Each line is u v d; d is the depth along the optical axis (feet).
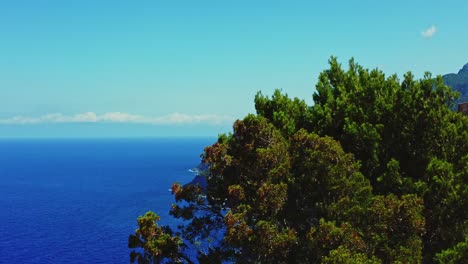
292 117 78.33
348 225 52.37
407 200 53.42
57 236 314.96
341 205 56.13
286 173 62.59
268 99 81.25
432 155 65.72
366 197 57.88
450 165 59.62
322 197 61.77
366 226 54.24
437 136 66.13
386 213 53.21
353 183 59.16
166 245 70.90
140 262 73.41
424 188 58.85
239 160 67.41
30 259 254.88
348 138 68.03
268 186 59.16
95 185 649.20
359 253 49.80
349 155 60.80
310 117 77.56
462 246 50.72
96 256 261.65
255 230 58.59
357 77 83.41
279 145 64.64
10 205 466.29
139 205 450.30
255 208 62.13
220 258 74.08
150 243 70.08
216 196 76.28
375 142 65.46
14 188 622.95
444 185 58.08
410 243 51.93
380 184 62.75
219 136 78.54
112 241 298.76
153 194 542.16
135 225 351.67
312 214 64.08
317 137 62.64
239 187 62.75
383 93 72.79
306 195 63.82
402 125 67.87
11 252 270.87
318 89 84.94
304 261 58.85
